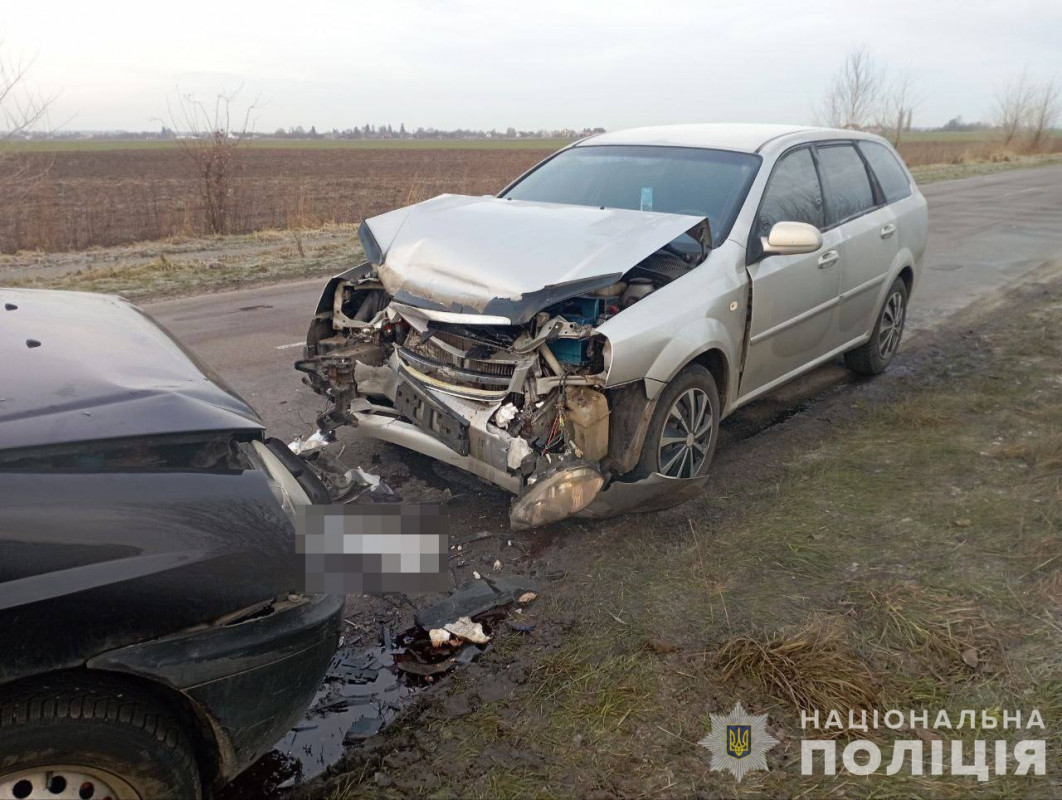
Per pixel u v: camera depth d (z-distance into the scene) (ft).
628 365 11.48
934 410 17.58
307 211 60.64
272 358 22.26
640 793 7.80
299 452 12.10
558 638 10.17
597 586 11.27
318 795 7.84
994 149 151.43
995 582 10.98
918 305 28.94
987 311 27.73
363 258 42.06
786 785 7.89
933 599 10.61
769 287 14.64
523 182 17.89
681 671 9.45
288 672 6.98
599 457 11.86
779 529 12.61
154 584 6.21
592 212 14.05
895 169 21.01
